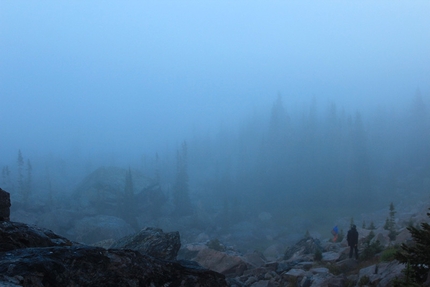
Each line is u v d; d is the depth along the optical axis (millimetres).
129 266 4848
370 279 10633
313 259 18531
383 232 22781
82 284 4172
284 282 15219
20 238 4965
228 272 19344
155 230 11195
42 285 3691
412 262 6402
